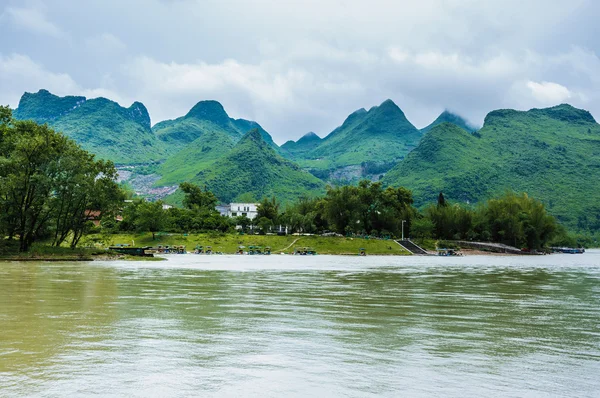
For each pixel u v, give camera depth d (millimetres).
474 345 15227
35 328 16969
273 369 12281
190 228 129875
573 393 10766
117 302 23750
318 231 155625
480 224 158000
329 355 13711
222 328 17391
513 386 11188
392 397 10367
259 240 121938
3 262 58500
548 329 18094
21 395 10172
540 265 77750
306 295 27891
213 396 10312
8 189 64250
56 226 76062
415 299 26750
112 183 74625
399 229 150125
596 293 31312
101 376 11508
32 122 72750
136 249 76312
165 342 15055
